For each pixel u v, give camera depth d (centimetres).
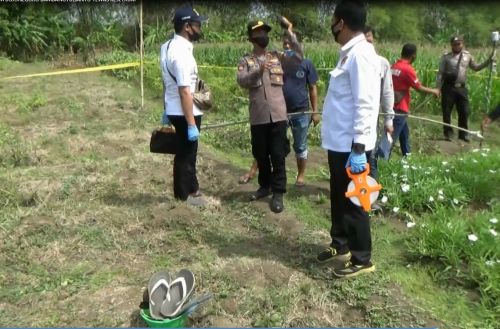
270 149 508
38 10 1603
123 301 361
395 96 647
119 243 440
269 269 396
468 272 392
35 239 439
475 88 1033
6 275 389
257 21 483
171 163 642
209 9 2294
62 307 354
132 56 1373
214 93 1047
